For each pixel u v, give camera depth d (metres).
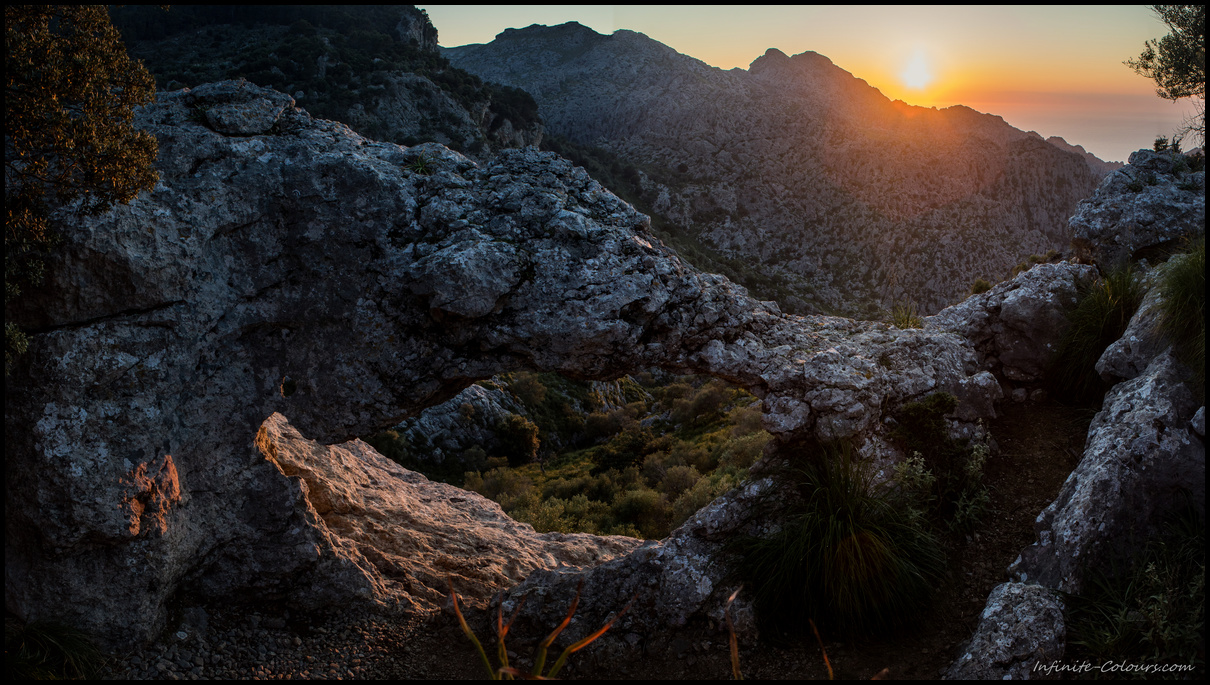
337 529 8.42
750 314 7.75
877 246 131.50
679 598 6.38
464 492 11.67
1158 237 8.36
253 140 6.77
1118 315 7.59
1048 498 6.68
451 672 6.25
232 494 6.73
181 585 6.64
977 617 5.69
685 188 144.75
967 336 8.62
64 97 5.18
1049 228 147.38
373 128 80.19
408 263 6.57
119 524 5.72
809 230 136.75
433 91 89.25
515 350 6.69
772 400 7.07
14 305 5.67
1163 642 4.63
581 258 6.71
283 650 6.50
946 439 6.95
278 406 6.75
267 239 6.62
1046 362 8.02
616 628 6.43
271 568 6.82
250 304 6.61
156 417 6.12
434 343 6.74
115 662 5.80
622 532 19.39
